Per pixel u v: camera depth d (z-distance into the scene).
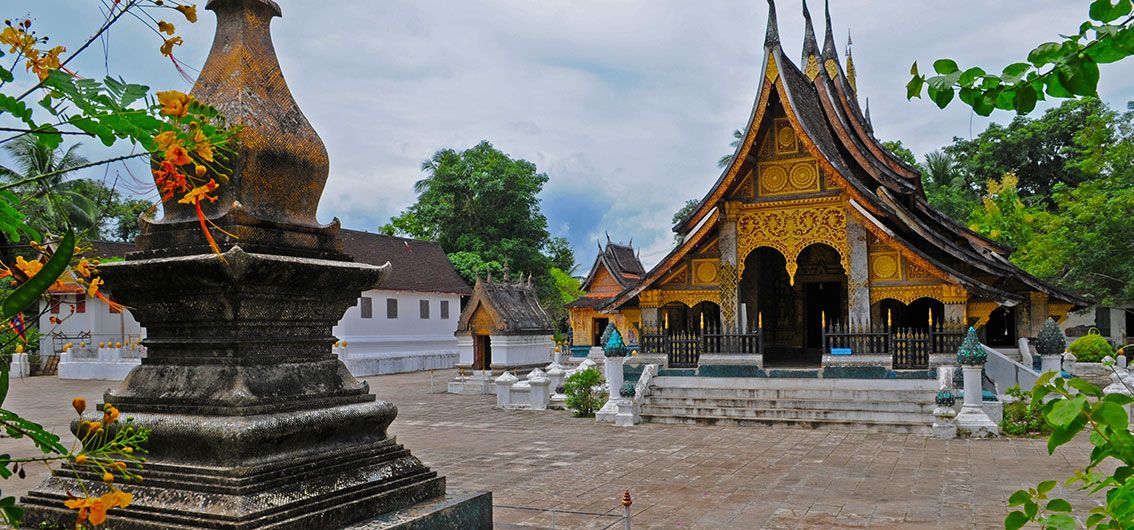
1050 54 2.64
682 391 19.58
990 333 24.73
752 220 20.36
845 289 24.97
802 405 18.06
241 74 5.48
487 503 5.88
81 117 2.71
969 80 2.76
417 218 56.06
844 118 24.66
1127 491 2.61
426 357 43.28
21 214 3.04
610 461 13.50
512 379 22.73
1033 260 35.12
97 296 3.45
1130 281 31.89
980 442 15.16
